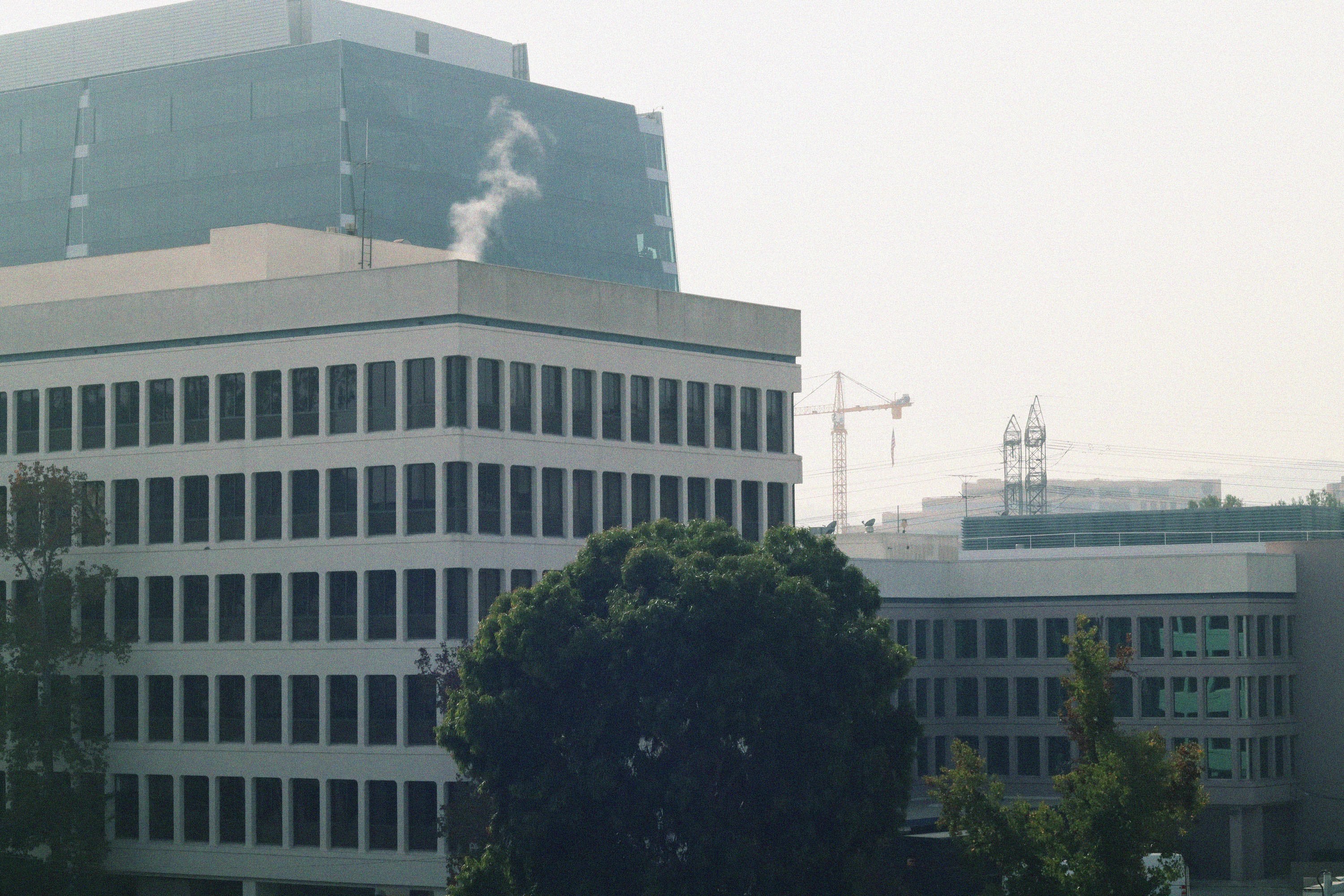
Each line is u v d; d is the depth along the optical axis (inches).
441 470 7500.0
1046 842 5054.1
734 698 5457.7
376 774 7598.4
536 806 5570.9
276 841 7824.8
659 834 5595.5
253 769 7859.3
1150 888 4940.9
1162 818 4995.1
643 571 5718.5
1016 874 5019.7
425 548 7529.5
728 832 5487.2
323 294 7810.0
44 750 7746.1
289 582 7819.9
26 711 7741.1
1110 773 4940.9
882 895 6382.9
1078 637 5211.6
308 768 7741.1
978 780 5172.2
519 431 7746.1
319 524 7775.6
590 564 5895.7
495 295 7672.2
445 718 5994.1
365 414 7687.0
